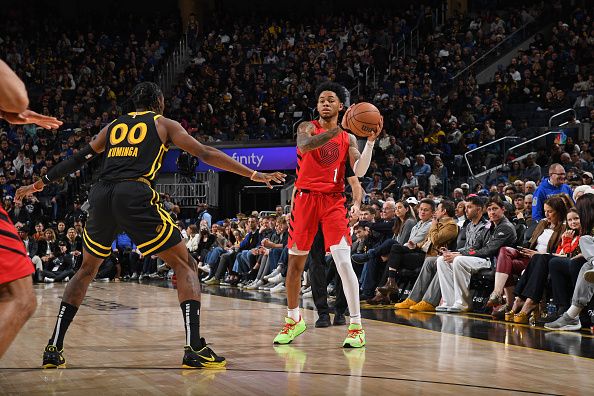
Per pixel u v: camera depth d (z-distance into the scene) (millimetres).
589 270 5688
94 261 4211
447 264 7562
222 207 18500
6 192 17281
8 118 2865
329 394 3340
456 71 20453
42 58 23422
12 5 26281
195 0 25719
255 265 11461
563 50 18797
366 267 8633
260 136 19078
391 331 5805
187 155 16984
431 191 13812
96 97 21719
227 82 21719
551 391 3436
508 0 24016
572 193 8102
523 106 17438
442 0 24688
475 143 15977
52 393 3363
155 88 4379
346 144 5160
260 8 27516
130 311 7395
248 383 3594
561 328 5980
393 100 18578
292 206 5184
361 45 22703
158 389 3451
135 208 4012
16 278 2686
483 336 5535
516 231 7906
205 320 6547
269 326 6082
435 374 3863
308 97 20500
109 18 26656
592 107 16031
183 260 4145
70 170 4387
